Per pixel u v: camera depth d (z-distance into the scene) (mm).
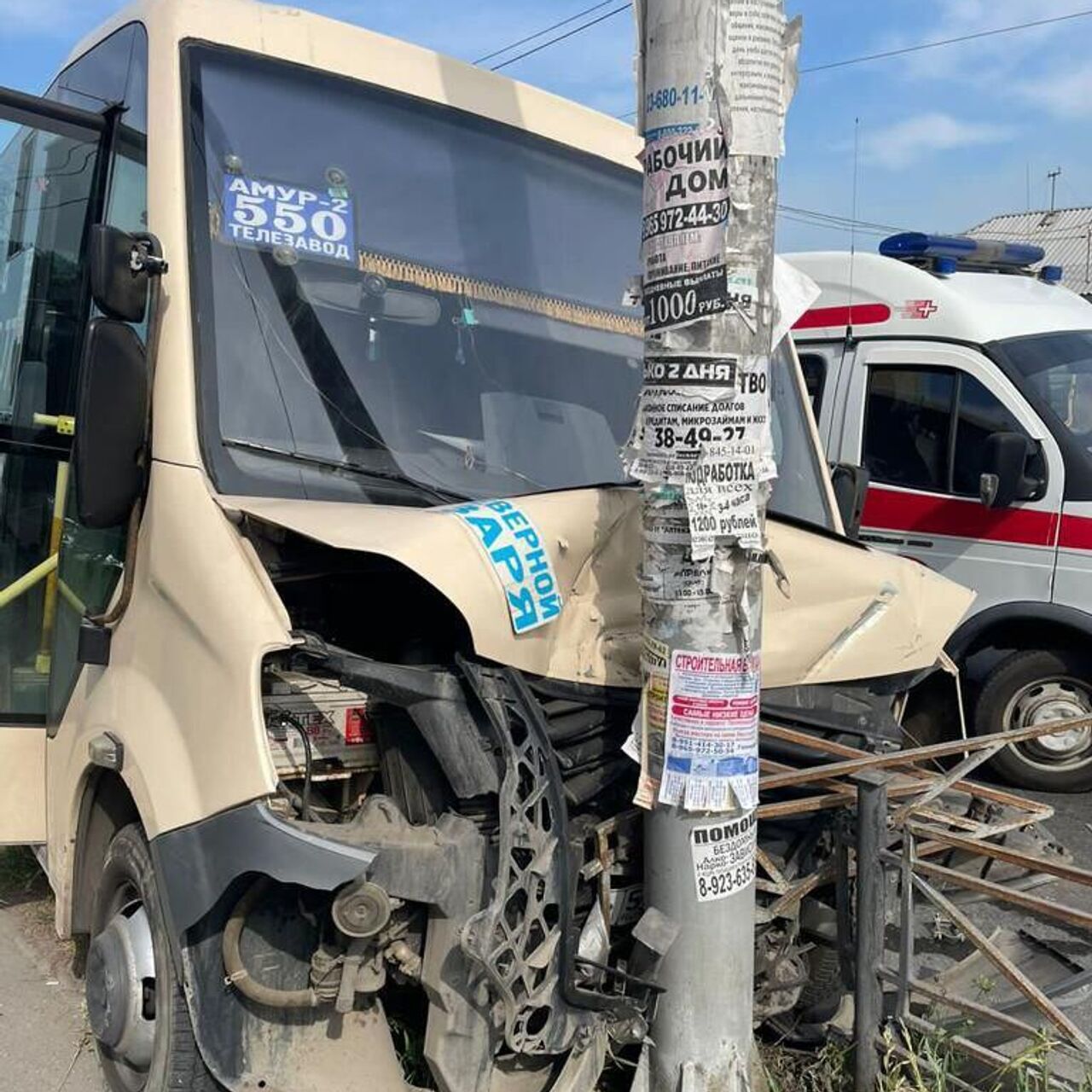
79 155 3822
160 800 2760
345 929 2498
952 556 7027
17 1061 3637
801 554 3412
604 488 3057
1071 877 2926
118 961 3141
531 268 3914
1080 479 6574
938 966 3387
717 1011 2936
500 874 2545
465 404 3553
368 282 3537
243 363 3174
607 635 3020
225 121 3428
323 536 2621
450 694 2645
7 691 3820
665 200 2789
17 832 3816
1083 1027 3828
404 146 3789
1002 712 6812
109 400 2953
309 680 2783
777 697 3410
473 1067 2664
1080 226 27859
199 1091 2932
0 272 4254
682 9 2709
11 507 3865
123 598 3180
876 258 7758
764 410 2844
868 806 3080
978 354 7055
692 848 2879
